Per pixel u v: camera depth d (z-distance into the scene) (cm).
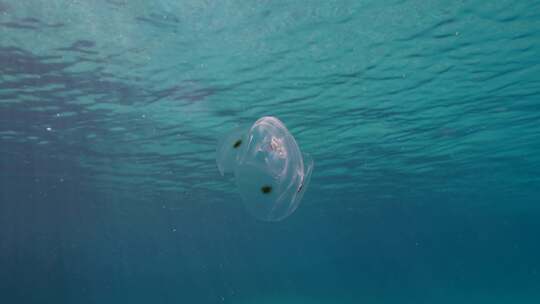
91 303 3144
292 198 308
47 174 2142
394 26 807
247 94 1135
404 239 7388
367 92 1129
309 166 333
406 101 1196
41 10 736
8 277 2750
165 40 848
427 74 1021
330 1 727
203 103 1193
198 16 768
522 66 977
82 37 830
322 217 4162
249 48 888
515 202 3322
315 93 1134
